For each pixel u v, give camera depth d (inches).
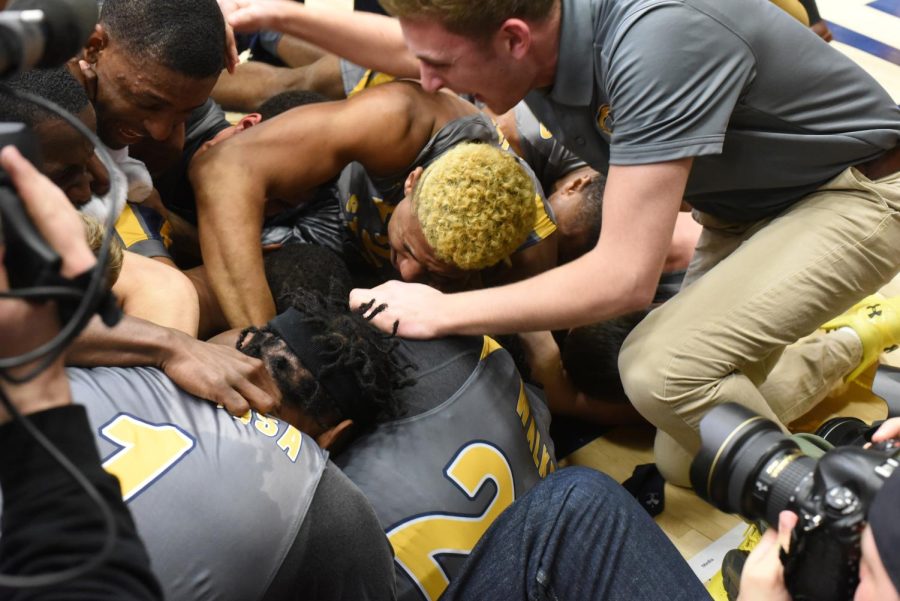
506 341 62.5
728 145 54.6
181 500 35.3
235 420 39.2
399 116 61.0
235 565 35.9
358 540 39.7
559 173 78.1
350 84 79.6
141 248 60.0
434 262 55.4
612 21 49.0
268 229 72.3
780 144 54.7
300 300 46.1
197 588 35.0
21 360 20.3
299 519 37.6
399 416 47.8
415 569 45.1
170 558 34.5
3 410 22.3
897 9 126.0
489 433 49.3
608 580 43.4
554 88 52.5
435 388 49.2
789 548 32.7
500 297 52.3
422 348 51.1
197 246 72.5
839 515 31.2
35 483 22.2
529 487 50.6
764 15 50.7
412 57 64.3
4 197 21.3
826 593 31.8
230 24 63.8
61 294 21.2
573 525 44.4
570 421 74.0
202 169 59.7
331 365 44.0
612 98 50.0
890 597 28.0
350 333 44.9
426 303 52.5
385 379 46.2
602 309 52.2
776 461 35.3
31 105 43.9
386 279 71.4
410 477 46.4
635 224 50.7
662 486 67.2
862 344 69.7
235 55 61.6
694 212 67.0
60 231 21.8
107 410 36.4
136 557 22.9
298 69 87.3
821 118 54.4
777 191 58.9
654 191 49.9
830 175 57.6
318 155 60.7
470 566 44.6
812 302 57.3
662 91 47.9
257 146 59.9
